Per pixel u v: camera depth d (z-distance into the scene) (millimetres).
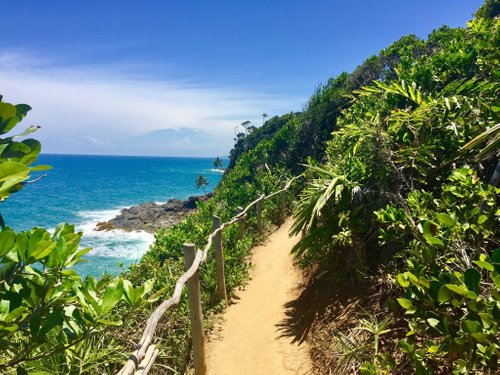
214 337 4789
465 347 2035
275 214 10898
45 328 1640
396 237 3076
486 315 1864
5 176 1162
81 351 3029
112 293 1926
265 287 6191
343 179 4457
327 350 3600
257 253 8141
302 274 6078
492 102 3910
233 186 15523
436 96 4621
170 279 5375
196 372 3924
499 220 2891
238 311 5434
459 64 5539
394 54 13734
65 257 1761
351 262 4219
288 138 16531
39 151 1545
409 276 2234
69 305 2068
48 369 2658
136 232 28047
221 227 5746
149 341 2459
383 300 3492
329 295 4527
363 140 4766
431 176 4078
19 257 1554
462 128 3928
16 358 1715
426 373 2275
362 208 4320
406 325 3039
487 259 2559
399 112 4336
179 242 7766
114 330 3541
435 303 2240
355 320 3637
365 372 2729
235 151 40062
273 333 4629
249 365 4117
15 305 1587
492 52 5258
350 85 14875
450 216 2504
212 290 5723
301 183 13008
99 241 24469
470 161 3621
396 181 4176
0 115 1373
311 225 4660
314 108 15531
